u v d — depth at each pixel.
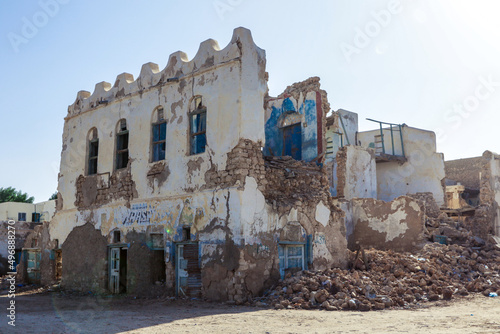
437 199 31.28
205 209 13.72
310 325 8.67
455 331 7.73
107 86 19.22
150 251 15.52
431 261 15.54
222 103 13.84
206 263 13.42
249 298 12.48
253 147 13.50
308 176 15.66
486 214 24.42
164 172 15.46
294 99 18.25
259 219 13.20
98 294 17.34
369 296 11.70
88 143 19.55
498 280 14.38
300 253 14.41
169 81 15.73
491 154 26.28
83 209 18.92
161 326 8.88
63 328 8.80
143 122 16.69
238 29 13.80
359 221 20.31
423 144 32.06
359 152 27.61
